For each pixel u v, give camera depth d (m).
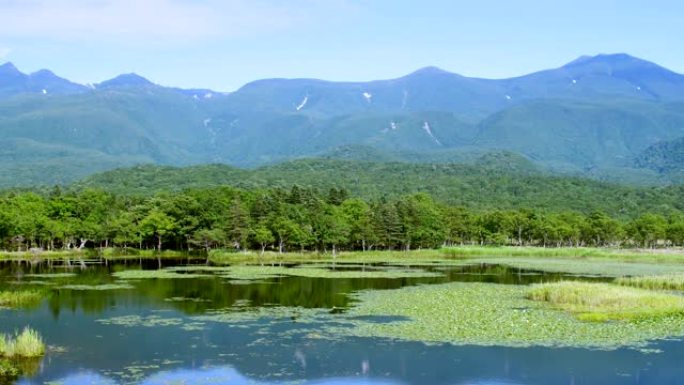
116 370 47.28
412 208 194.12
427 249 194.75
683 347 54.12
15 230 168.25
